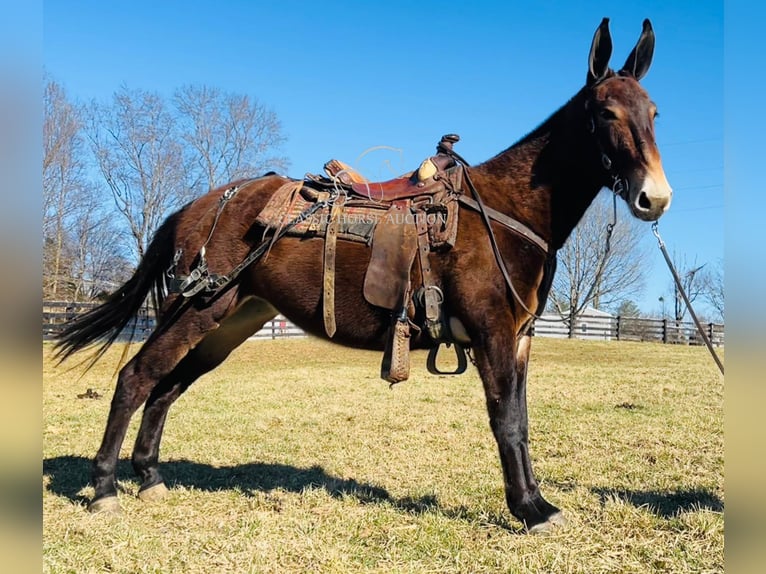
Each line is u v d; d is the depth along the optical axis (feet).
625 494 13.23
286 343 66.23
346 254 12.05
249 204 12.91
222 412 25.07
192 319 12.59
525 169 11.93
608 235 11.82
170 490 13.78
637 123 10.59
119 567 9.53
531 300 11.59
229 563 9.75
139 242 94.12
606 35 11.19
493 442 19.29
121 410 12.50
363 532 11.12
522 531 10.98
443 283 11.44
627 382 37.32
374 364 50.65
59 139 78.38
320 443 19.15
